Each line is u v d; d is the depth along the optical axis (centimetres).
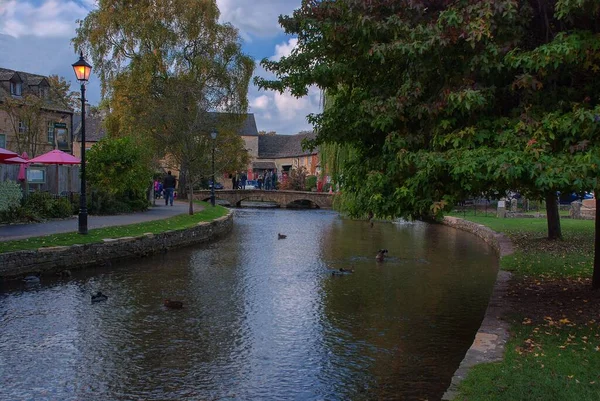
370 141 850
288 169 7662
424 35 629
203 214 2633
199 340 844
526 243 1734
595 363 575
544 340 658
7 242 1367
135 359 756
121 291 1181
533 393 495
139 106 3384
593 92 671
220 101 3647
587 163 551
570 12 608
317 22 776
